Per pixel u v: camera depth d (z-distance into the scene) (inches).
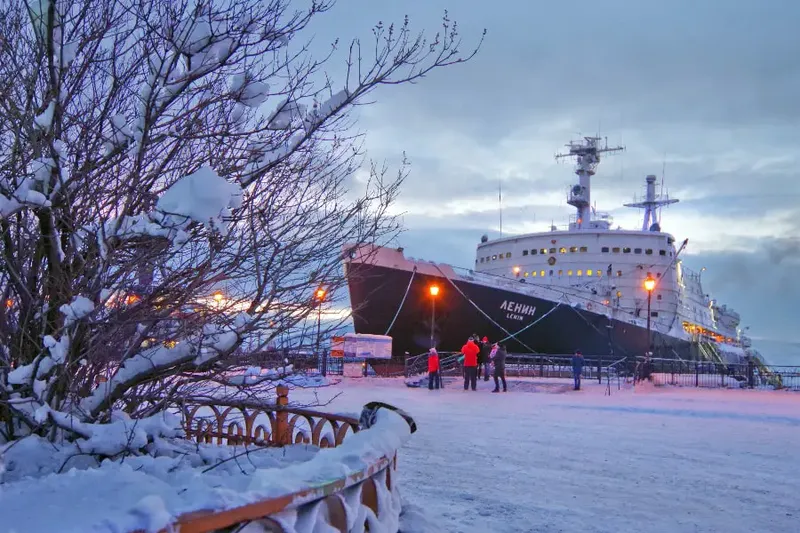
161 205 124.9
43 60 149.3
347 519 101.7
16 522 81.2
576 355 899.4
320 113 164.7
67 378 153.6
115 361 163.0
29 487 104.6
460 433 445.7
